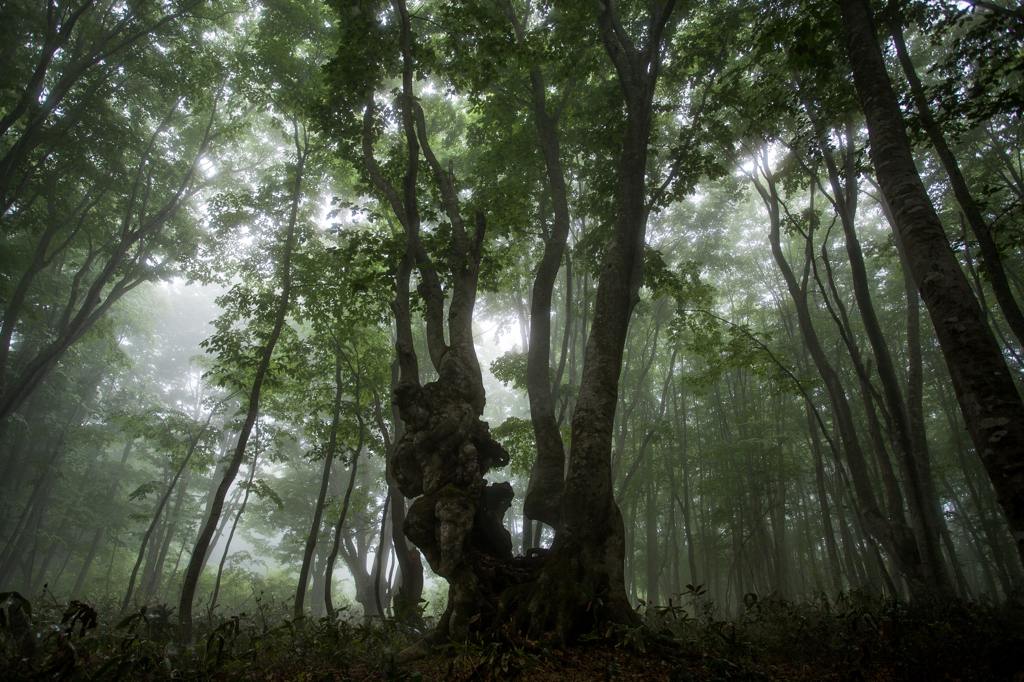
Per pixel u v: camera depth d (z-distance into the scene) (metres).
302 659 5.75
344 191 18.83
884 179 6.27
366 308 14.65
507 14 14.83
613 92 13.19
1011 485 4.53
